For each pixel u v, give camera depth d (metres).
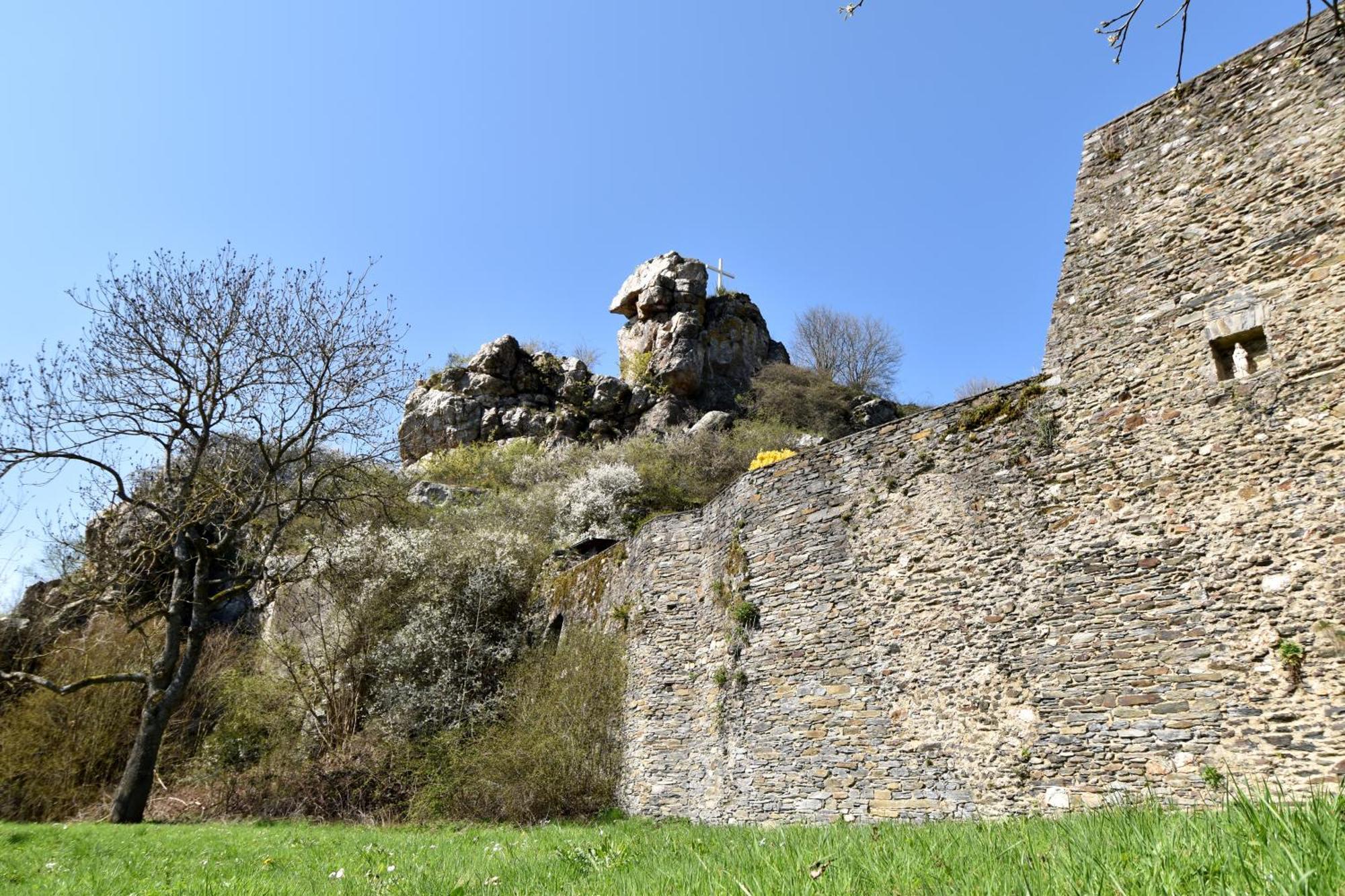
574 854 6.05
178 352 16.83
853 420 41.31
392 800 15.52
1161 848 3.13
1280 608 7.88
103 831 11.92
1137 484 9.20
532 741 14.99
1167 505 8.92
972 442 10.83
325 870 7.28
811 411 40.84
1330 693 7.39
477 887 5.21
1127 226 10.20
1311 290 8.54
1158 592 8.72
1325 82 9.03
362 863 7.60
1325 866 2.50
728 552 14.00
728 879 4.00
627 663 15.24
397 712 17.56
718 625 13.78
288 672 19.66
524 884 5.19
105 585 17.88
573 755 14.62
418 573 20.62
